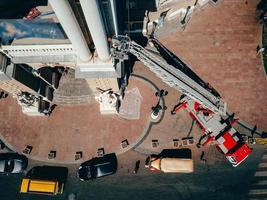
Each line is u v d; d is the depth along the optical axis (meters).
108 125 59.62
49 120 60.09
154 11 62.62
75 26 36.41
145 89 60.94
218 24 63.28
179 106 58.75
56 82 60.09
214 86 60.94
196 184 57.19
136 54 51.56
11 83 49.34
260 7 63.59
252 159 57.91
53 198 57.06
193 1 62.66
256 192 56.78
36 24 44.72
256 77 61.19
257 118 59.53
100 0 37.97
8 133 59.69
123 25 61.66
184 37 62.94
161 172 57.69
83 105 60.56
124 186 57.34
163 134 59.12
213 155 58.09
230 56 62.12
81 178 56.44
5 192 57.38
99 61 45.75
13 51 44.81
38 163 58.38
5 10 46.09
